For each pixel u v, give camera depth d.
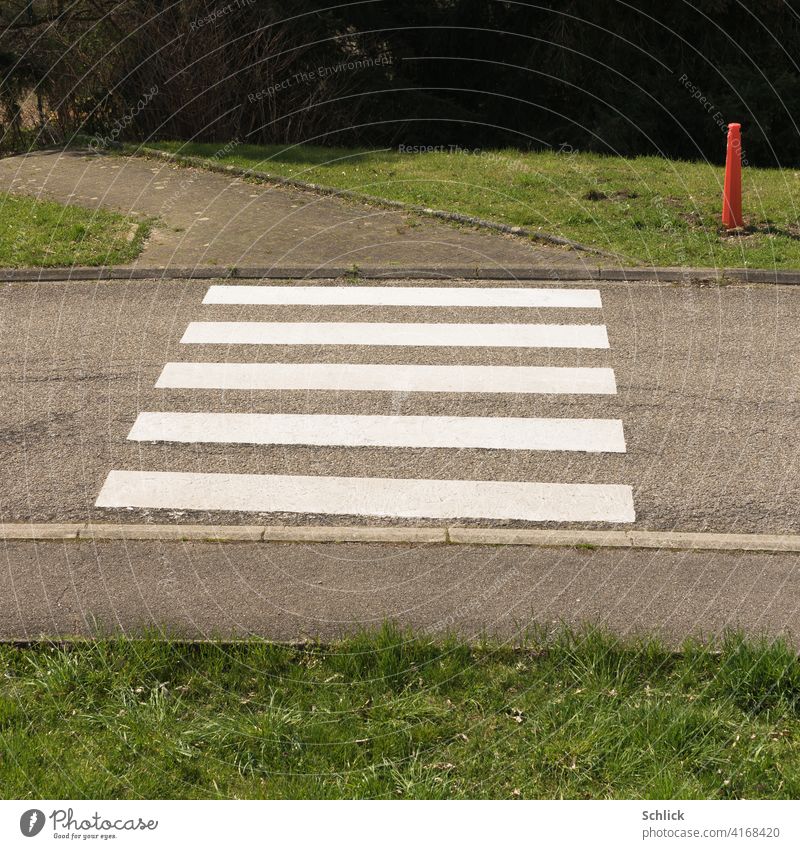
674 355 9.27
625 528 6.75
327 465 7.59
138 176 15.10
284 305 10.53
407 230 12.55
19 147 20.70
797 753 4.77
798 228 12.23
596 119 20.77
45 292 10.91
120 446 7.88
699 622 5.66
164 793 4.67
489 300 10.58
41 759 4.82
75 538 6.56
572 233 12.18
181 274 11.29
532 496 7.14
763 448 7.69
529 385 8.77
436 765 4.77
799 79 20.45
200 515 7.00
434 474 7.45
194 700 5.16
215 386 8.82
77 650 5.42
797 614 5.71
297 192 14.14
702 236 12.05
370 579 6.11
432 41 22.02
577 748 4.81
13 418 8.30
